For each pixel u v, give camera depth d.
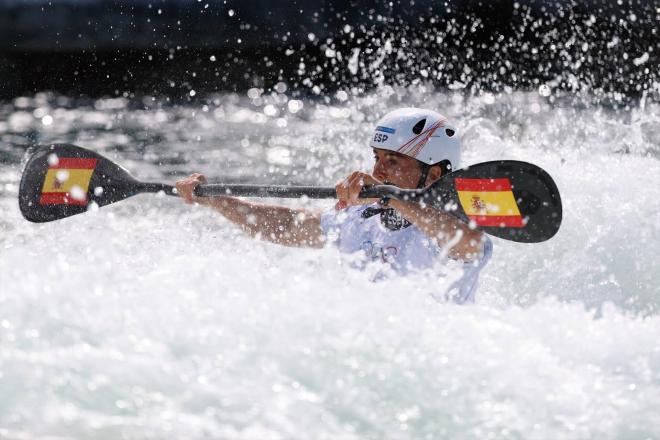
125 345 10.08
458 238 12.27
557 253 15.77
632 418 9.39
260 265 13.15
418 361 10.19
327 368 9.94
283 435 8.75
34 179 15.20
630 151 24.03
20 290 11.09
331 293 11.70
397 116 13.52
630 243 15.67
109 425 8.62
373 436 8.96
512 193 12.64
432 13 56.34
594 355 10.61
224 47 62.84
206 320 10.70
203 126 39.44
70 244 15.25
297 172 27.23
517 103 40.53
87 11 65.31
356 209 14.02
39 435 8.38
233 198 14.98
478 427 9.24
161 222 18.62
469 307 11.80
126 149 32.31
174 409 9.01
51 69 62.25
